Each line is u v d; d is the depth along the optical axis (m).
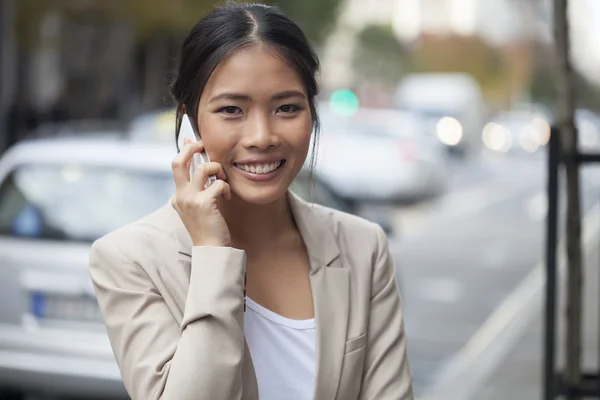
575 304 4.95
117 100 33.97
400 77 84.62
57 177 7.05
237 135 2.49
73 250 6.64
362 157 22.97
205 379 2.30
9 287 6.51
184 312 2.42
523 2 15.16
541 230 20.77
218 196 2.48
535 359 9.40
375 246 2.73
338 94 31.23
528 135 52.25
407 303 12.24
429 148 25.86
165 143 7.57
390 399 2.60
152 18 28.67
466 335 10.53
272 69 2.47
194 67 2.52
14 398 6.67
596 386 5.00
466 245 17.97
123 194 6.98
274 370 2.51
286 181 2.54
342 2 42.50
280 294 2.61
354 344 2.57
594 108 83.44
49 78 31.62
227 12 2.51
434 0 113.62
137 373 2.43
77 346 6.35
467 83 50.03
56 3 26.55
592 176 37.00
